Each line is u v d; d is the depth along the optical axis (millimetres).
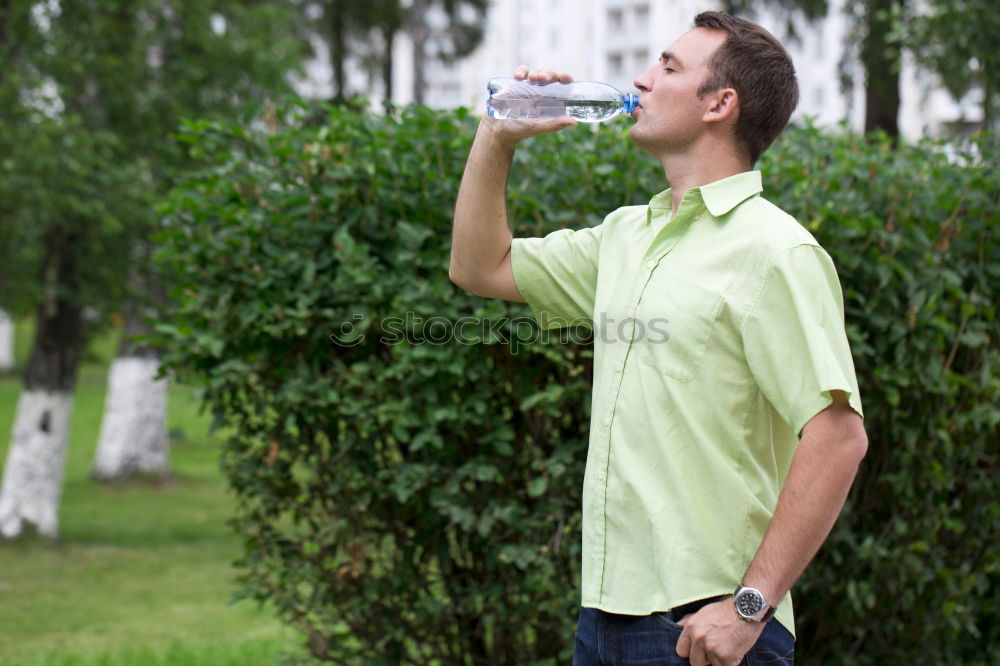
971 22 6348
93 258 8875
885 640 3699
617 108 2254
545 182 3307
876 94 9445
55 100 8211
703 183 2035
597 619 1990
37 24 8367
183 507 11867
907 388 3391
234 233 3316
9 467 9578
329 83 18438
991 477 3734
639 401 1948
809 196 3311
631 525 1924
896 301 3297
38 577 8344
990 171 3654
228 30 9438
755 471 1915
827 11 11930
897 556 3449
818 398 1803
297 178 3412
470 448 3373
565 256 2260
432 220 3297
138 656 5727
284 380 3322
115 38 8688
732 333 1888
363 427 3246
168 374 3508
